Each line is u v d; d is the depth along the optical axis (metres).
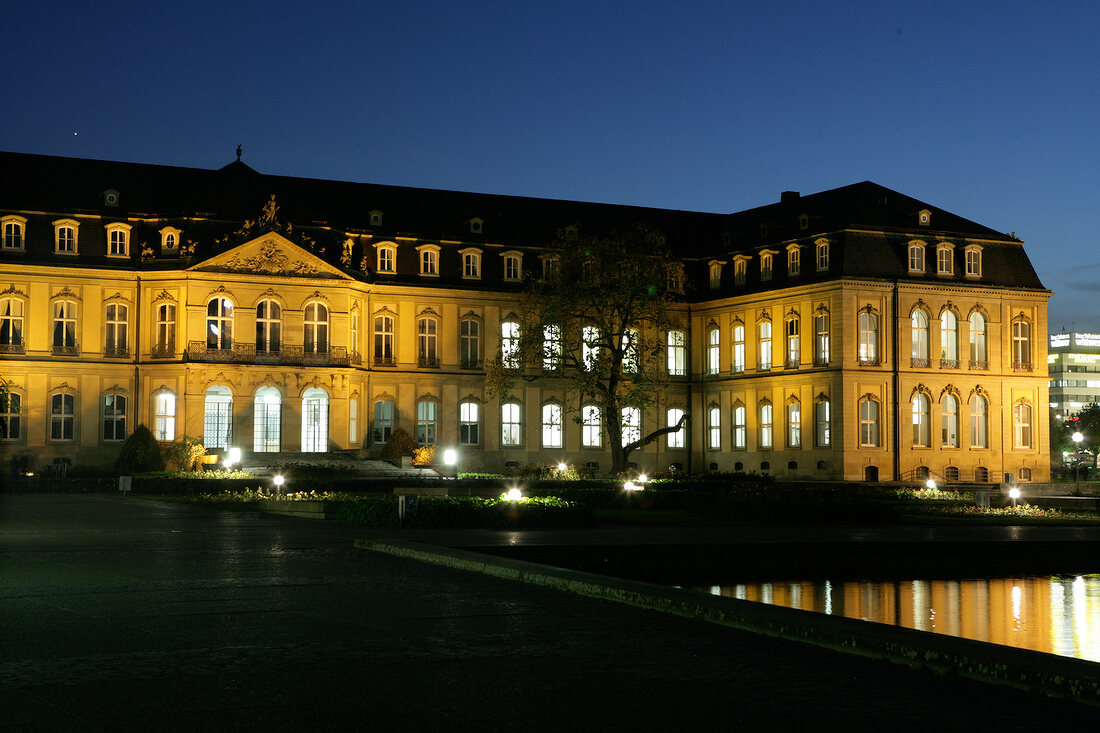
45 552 25.19
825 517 40.66
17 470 69.56
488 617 16.14
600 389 67.00
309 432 78.56
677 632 15.00
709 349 90.69
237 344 75.44
